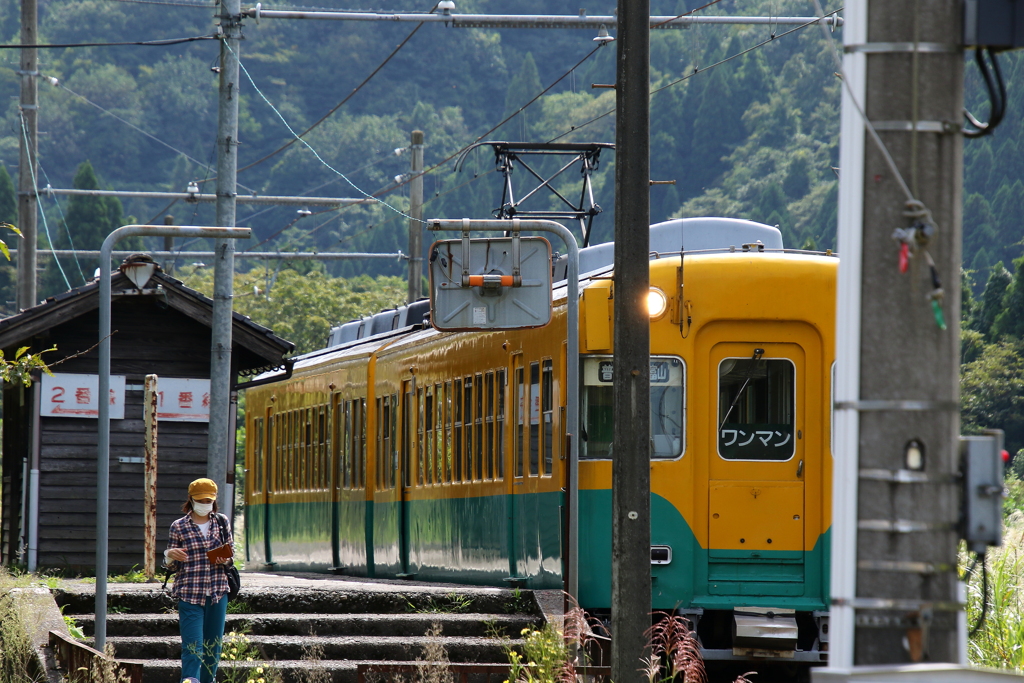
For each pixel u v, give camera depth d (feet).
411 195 304.71
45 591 133.28
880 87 50.85
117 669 102.06
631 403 100.53
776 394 127.54
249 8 179.83
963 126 51.29
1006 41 50.80
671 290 127.13
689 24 168.35
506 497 152.56
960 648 49.42
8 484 217.97
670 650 114.62
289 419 256.11
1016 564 139.44
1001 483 49.98
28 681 112.47
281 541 256.11
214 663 110.01
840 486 49.93
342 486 221.05
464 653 128.57
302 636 133.28
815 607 125.08
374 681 110.93
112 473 195.21
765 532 125.90
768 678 131.54
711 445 126.62
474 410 165.17
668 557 124.47
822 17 52.44
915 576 49.11
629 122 101.71
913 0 50.75
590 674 107.76
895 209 50.16
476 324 116.57
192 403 198.18
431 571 180.24
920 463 49.44
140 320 198.18
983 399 615.57
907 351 49.73
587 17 173.99
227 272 178.60
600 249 153.79
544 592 139.95
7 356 191.93
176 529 109.09
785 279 127.03
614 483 100.99
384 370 204.33
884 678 47.03
